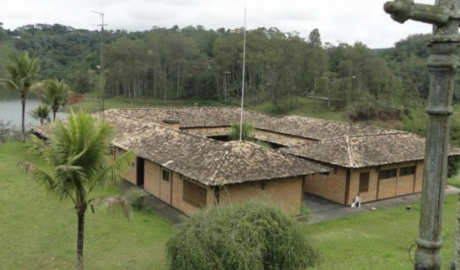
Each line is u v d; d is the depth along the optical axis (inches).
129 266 629.6
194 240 484.7
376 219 909.2
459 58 159.5
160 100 3250.5
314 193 1101.7
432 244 167.9
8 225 785.6
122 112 1558.8
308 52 3186.5
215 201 800.9
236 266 472.1
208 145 944.9
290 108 2979.8
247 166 860.0
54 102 1758.1
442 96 159.5
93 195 1006.4
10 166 1244.5
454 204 997.2
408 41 4298.7
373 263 560.4
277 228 506.6
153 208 936.3
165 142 1050.1
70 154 521.0
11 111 2760.8
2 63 3472.0
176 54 3346.5
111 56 3240.7
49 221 813.2
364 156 1027.9
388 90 2878.9
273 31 3560.5
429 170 165.5
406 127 1684.3
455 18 153.5
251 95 3127.5
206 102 3228.3
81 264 560.1
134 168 1119.0
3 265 618.5
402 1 143.5
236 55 3144.7
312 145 1127.0
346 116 2679.6
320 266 560.7
